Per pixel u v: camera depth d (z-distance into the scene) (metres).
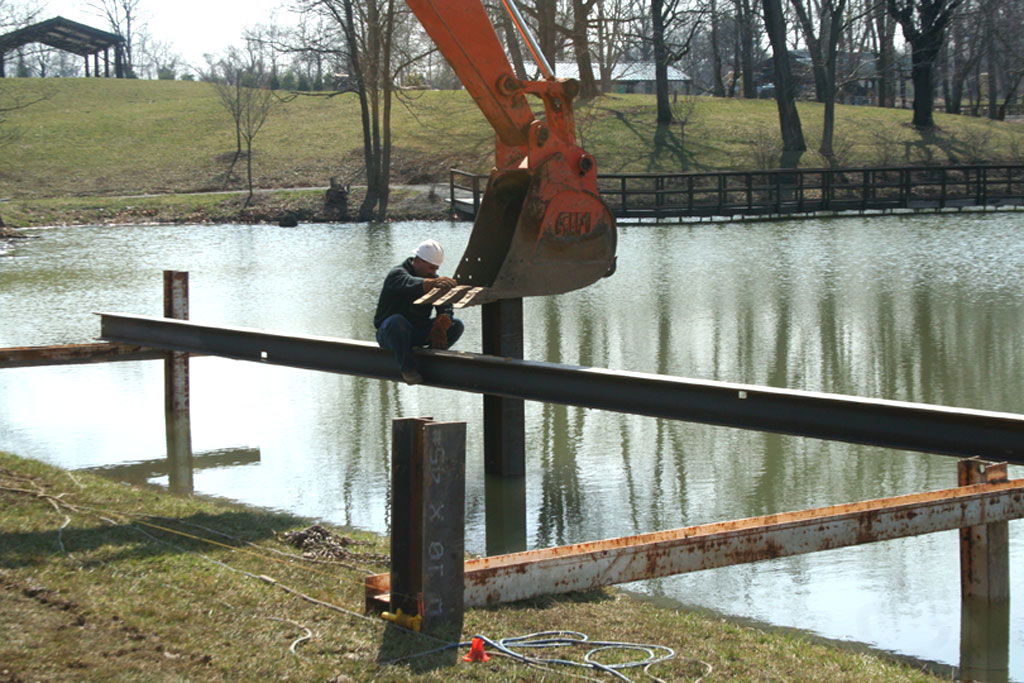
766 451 10.51
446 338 8.58
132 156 48.97
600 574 5.13
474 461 10.13
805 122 54.00
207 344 10.12
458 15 8.55
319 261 26.72
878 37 74.69
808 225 32.47
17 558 5.66
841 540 5.48
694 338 16.30
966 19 62.94
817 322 17.34
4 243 31.56
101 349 11.10
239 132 48.69
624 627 5.21
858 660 5.27
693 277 22.59
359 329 17.14
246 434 11.06
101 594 5.18
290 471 9.65
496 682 4.34
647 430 11.40
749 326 17.16
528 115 8.85
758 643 5.30
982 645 5.83
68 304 19.78
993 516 5.89
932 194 42.44
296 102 58.59
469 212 37.62
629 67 62.12
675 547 5.17
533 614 5.17
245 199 41.22
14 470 7.79
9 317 18.25
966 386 12.79
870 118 55.22
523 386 7.98
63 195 43.41
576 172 8.73
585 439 11.00
